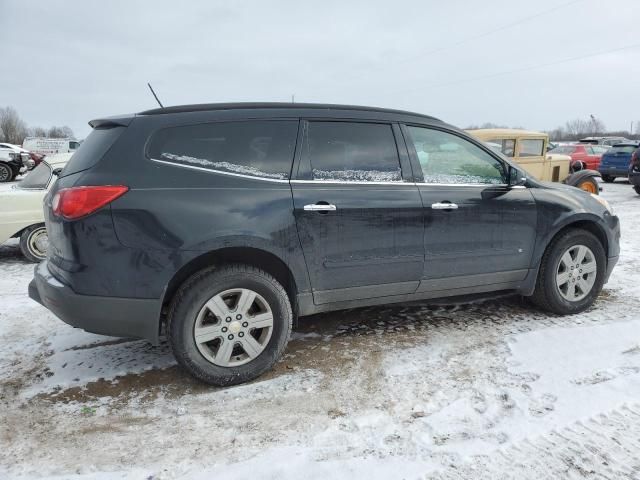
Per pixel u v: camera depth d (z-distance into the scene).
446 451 2.43
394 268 3.48
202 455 2.44
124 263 2.83
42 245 6.66
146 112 3.07
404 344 3.67
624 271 5.52
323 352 3.56
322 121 3.38
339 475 2.27
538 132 9.27
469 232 3.70
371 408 2.82
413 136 3.66
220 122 3.12
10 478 2.29
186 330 2.95
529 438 2.51
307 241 3.19
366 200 3.34
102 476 2.29
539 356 3.40
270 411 2.82
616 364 3.26
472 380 3.11
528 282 4.05
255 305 3.19
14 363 3.46
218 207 2.95
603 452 2.40
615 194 13.66
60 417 2.78
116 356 3.56
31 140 29.81
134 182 2.85
